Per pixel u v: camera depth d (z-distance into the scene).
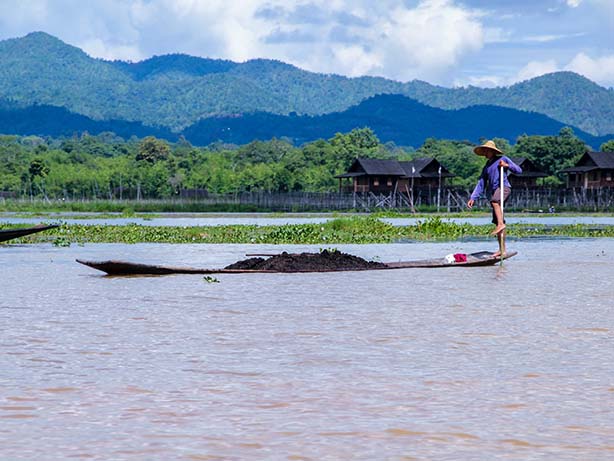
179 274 32.53
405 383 13.99
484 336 18.19
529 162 175.38
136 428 11.55
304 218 119.50
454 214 139.62
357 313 21.62
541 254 45.00
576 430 11.45
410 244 56.12
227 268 34.00
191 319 20.62
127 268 31.94
